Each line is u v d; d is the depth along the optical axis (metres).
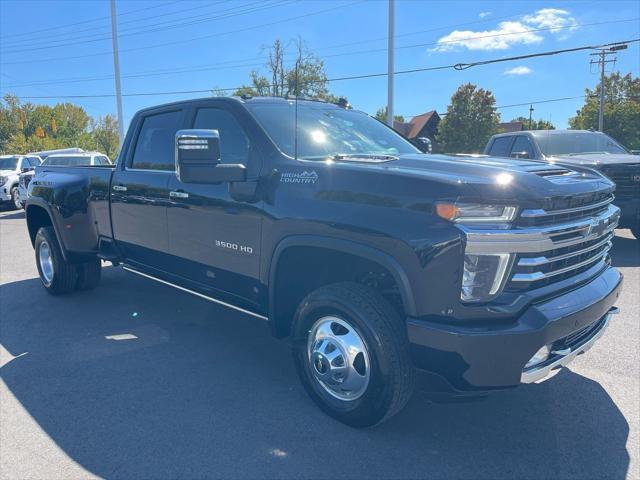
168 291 6.47
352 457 3.00
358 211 3.01
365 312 3.01
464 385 2.80
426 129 58.84
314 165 3.35
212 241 4.04
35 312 5.70
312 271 3.66
